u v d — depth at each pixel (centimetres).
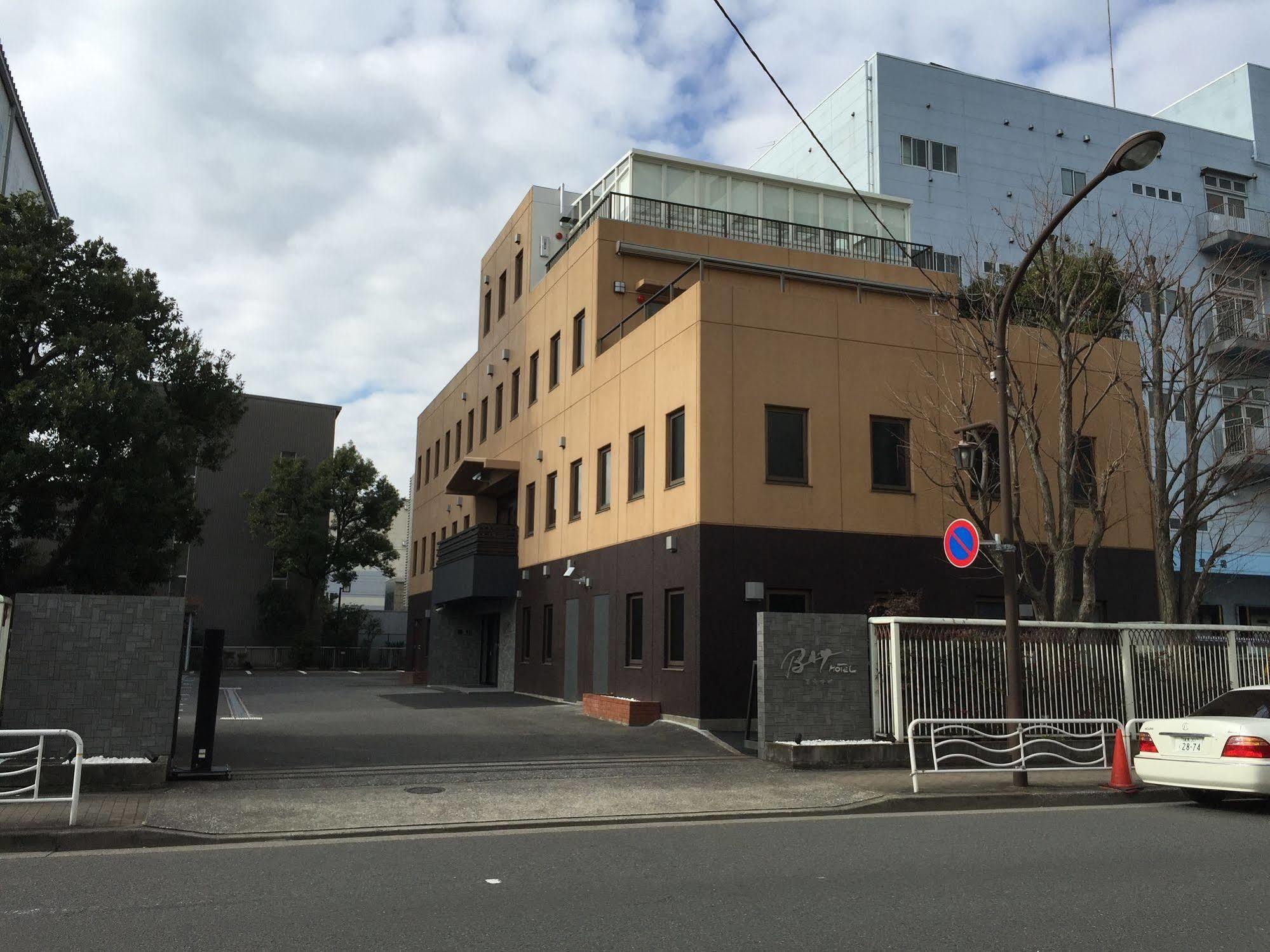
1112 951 550
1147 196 4009
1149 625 1546
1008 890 697
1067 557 1648
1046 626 1492
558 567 2497
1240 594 3347
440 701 2442
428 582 4119
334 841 908
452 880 732
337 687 3203
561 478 2539
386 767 1298
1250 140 4222
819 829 975
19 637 1149
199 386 2258
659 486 1969
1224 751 1070
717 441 1834
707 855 832
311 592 5291
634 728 1758
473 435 3509
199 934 580
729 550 1806
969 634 1469
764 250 2562
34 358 2081
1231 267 2492
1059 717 1473
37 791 942
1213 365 2209
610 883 718
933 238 3775
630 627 2061
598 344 2355
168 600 1198
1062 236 2078
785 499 1862
